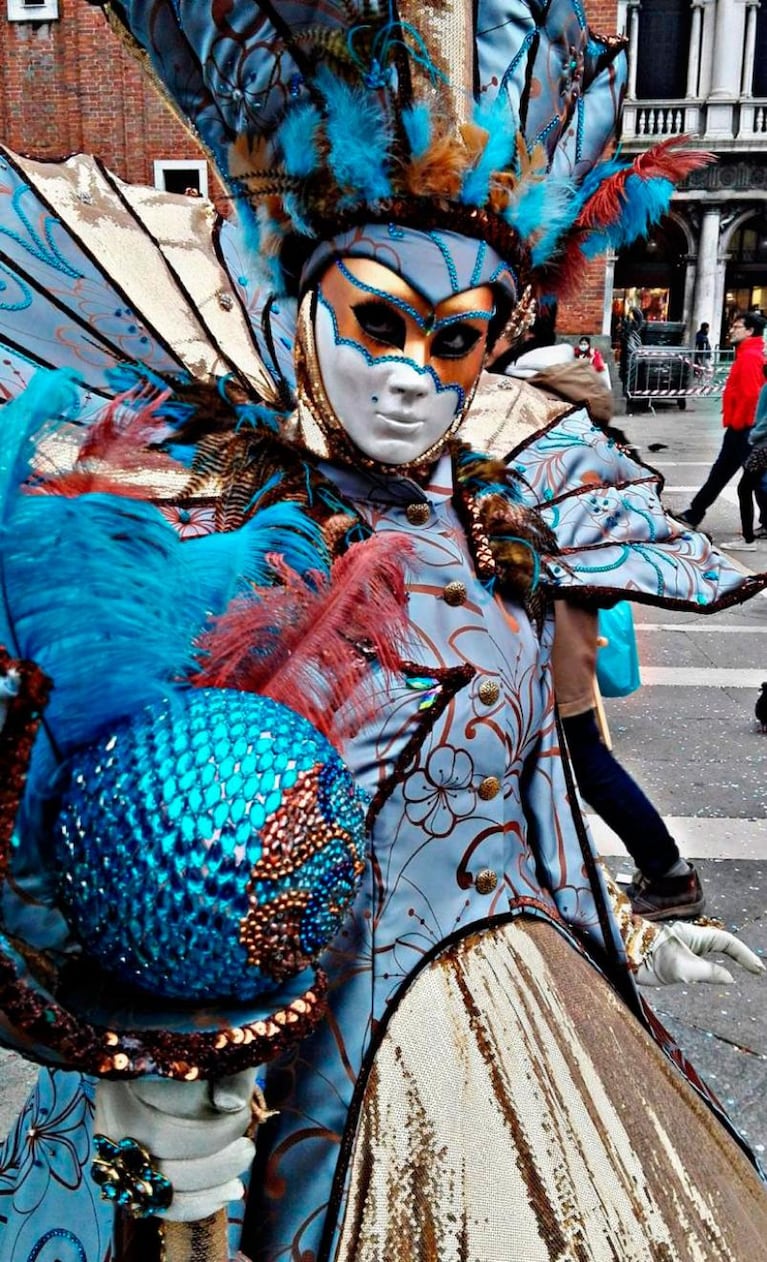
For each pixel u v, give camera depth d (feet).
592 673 6.08
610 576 4.61
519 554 4.07
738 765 13.35
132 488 2.74
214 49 3.56
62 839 2.31
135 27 3.71
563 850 4.37
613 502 4.99
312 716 2.84
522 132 3.76
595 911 4.48
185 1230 2.55
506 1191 3.32
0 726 2.05
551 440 5.24
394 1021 3.47
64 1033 2.20
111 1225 3.54
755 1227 3.75
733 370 26.37
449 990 3.59
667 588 4.72
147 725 2.33
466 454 4.26
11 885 2.33
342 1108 3.39
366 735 3.47
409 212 3.44
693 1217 3.53
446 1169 3.30
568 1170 3.41
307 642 2.88
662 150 4.04
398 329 3.55
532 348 6.08
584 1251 3.29
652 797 12.41
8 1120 6.71
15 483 2.36
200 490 3.60
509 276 3.77
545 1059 3.62
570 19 3.81
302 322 3.78
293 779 2.31
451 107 3.49
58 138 45.24
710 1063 7.81
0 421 2.36
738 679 16.76
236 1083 2.44
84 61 44.21
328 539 3.53
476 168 3.45
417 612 3.74
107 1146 2.49
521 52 3.70
